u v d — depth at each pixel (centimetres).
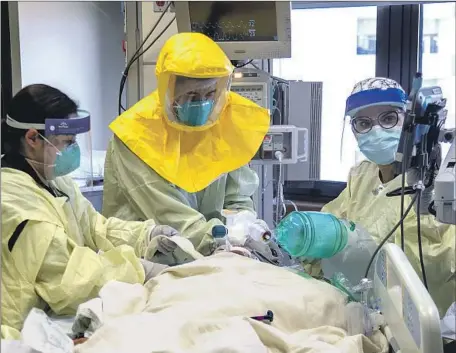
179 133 195
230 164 198
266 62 221
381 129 163
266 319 121
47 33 305
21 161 148
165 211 184
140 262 151
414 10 279
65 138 147
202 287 132
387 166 171
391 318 112
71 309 136
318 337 117
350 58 252
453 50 280
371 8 261
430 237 151
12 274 133
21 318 130
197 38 185
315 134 209
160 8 217
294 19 232
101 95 336
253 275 140
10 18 281
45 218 138
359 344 114
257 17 198
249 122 203
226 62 185
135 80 227
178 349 106
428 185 128
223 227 174
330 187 207
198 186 192
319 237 141
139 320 117
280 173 212
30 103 144
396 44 282
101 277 139
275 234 165
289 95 212
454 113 139
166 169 187
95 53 334
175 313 121
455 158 108
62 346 108
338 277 145
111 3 334
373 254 136
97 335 112
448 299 148
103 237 169
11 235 134
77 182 182
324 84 208
